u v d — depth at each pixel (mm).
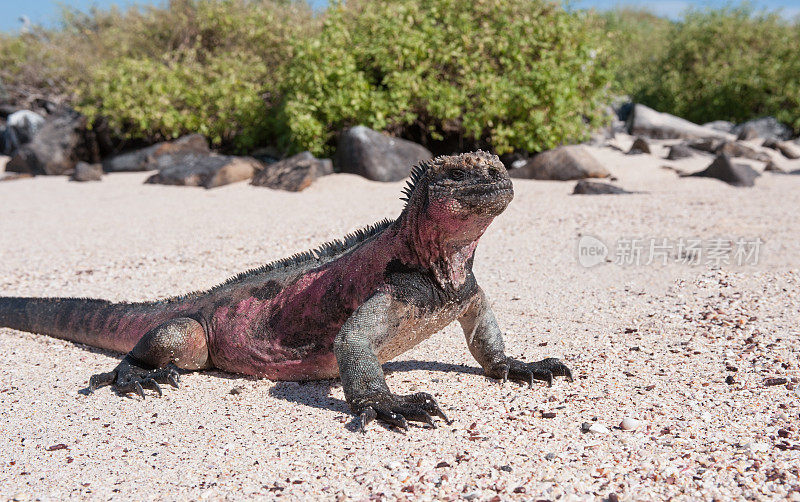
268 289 1115
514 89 3014
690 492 802
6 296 1502
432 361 1164
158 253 1839
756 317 1271
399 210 2311
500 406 999
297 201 2541
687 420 940
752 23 5297
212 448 917
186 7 4012
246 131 3488
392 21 3170
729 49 5285
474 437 917
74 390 1090
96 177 3158
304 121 3053
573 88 3125
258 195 2660
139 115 3322
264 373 1112
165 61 3900
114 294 1527
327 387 1080
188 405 1038
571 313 1354
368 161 2871
